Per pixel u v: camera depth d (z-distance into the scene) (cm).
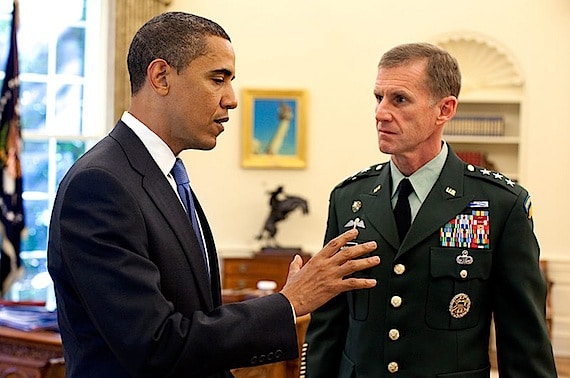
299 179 898
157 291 212
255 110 893
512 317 270
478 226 272
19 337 455
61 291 223
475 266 269
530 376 265
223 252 896
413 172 279
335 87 894
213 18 890
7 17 816
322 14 892
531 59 877
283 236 898
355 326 279
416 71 265
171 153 234
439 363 266
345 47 891
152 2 850
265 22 892
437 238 272
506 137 886
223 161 898
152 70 229
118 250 211
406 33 888
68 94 871
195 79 228
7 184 774
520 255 269
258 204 899
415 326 269
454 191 276
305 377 292
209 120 231
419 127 267
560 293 878
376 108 271
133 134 231
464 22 882
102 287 209
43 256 863
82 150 875
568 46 873
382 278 274
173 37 227
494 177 280
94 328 220
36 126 864
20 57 857
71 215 215
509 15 878
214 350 212
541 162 879
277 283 844
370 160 894
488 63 888
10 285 775
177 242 225
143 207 221
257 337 218
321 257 228
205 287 230
